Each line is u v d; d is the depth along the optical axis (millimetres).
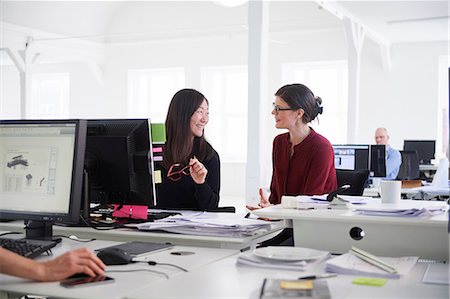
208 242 2258
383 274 1707
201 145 3088
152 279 1670
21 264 1610
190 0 11836
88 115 13102
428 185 6398
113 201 2604
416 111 10242
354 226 2131
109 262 1854
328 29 10602
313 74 10984
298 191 3008
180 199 3035
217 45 11688
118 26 12555
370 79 10516
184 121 3020
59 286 1582
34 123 2139
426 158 9297
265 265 1822
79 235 2445
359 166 5824
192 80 11953
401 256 2072
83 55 12172
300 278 1652
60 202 2072
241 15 11359
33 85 13758
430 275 1725
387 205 2236
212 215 2662
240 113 11664
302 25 10836
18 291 1560
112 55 12750
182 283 1627
